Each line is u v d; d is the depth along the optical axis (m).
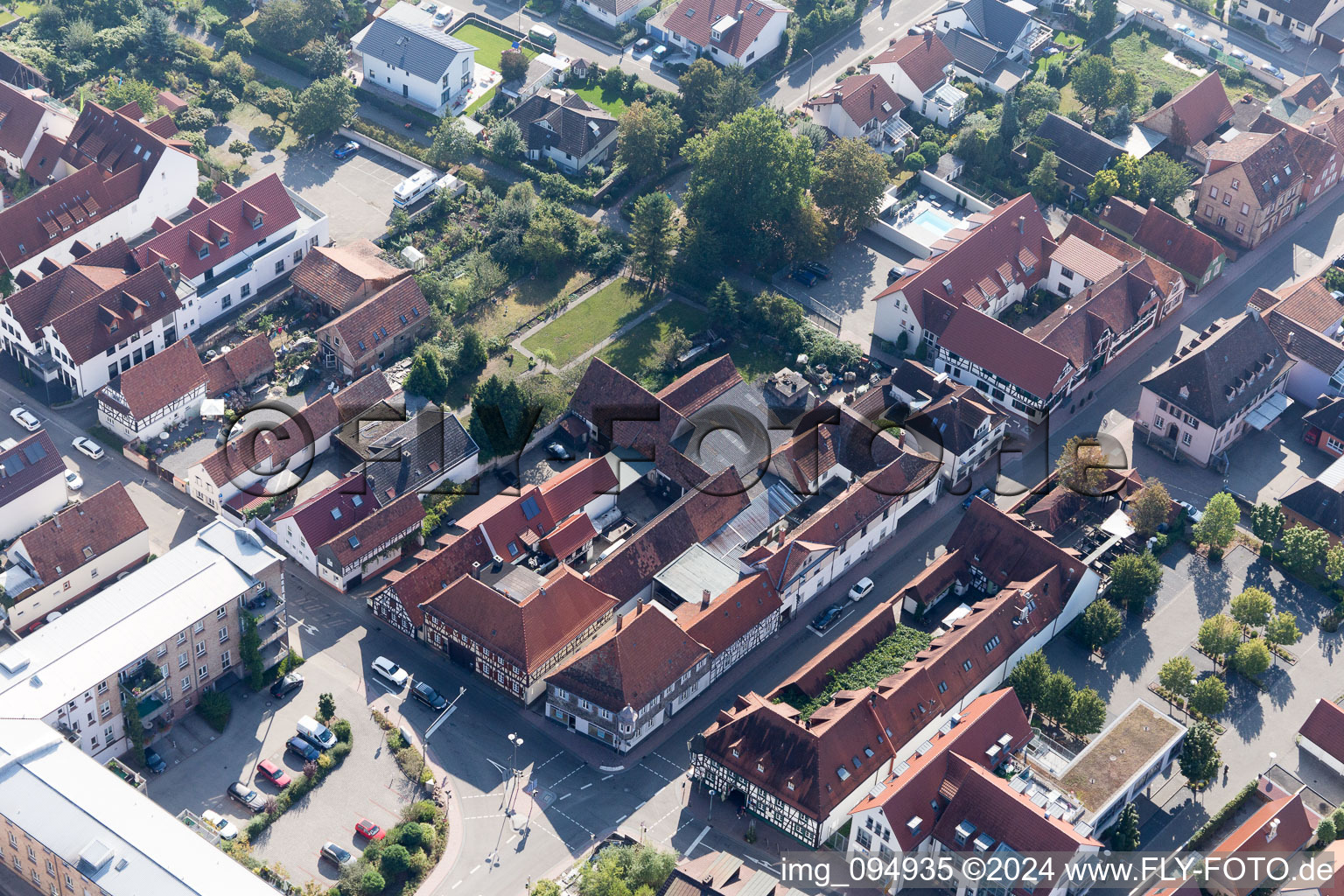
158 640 196.12
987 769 195.12
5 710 186.75
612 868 182.25
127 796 181.25
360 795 196.88
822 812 189.62
